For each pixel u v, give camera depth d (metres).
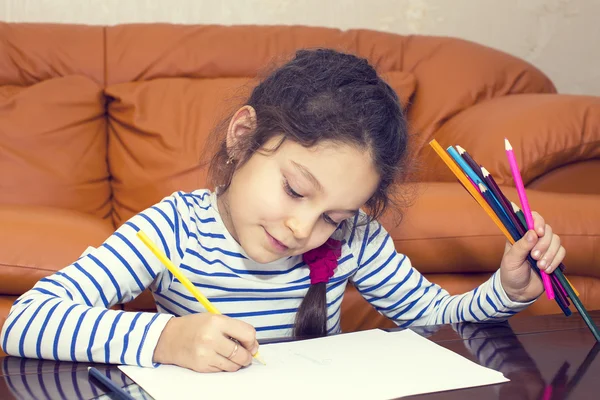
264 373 0.67
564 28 2.35
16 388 0.63
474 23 2.30
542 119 1.59
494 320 0.94
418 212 1.39
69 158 1.69
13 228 1.33
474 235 1.39
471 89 1.91
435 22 2.28
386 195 0.96
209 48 1.92
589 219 1.41
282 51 1.96
